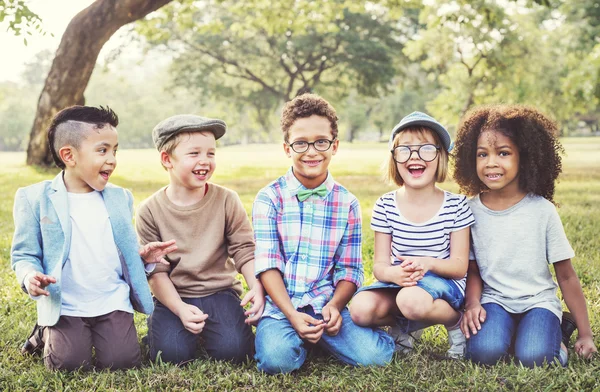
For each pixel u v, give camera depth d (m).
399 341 2.87
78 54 13.18
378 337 2.74
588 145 37.25
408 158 2.83
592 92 19.69
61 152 2.68
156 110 81.31
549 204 2.86
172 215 2.95
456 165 3.01
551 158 2.88
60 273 2.61
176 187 2.96
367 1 15.90
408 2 15.44
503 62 27.19
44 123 13.73
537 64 27.52
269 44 31.30
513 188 2.89
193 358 2.82
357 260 2.94
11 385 2.45
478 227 2.92
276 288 2.77
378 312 2.78
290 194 2.92
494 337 2.68
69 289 2.71
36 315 3.34
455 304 2.78
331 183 2.95
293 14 16.89
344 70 31.25
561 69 27.84
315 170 2.82
